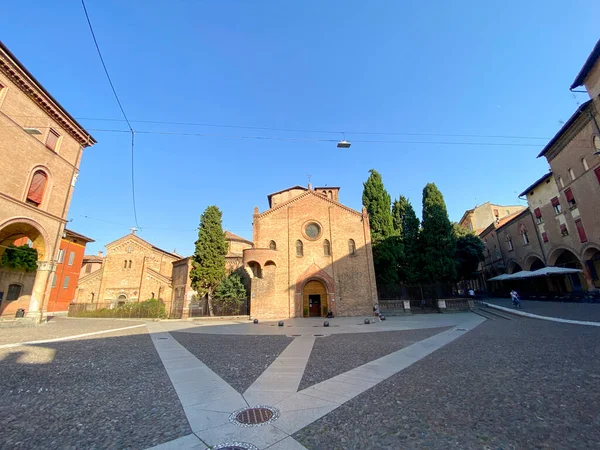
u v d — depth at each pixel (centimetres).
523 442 418
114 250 4531
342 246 3253
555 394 589
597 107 2408
